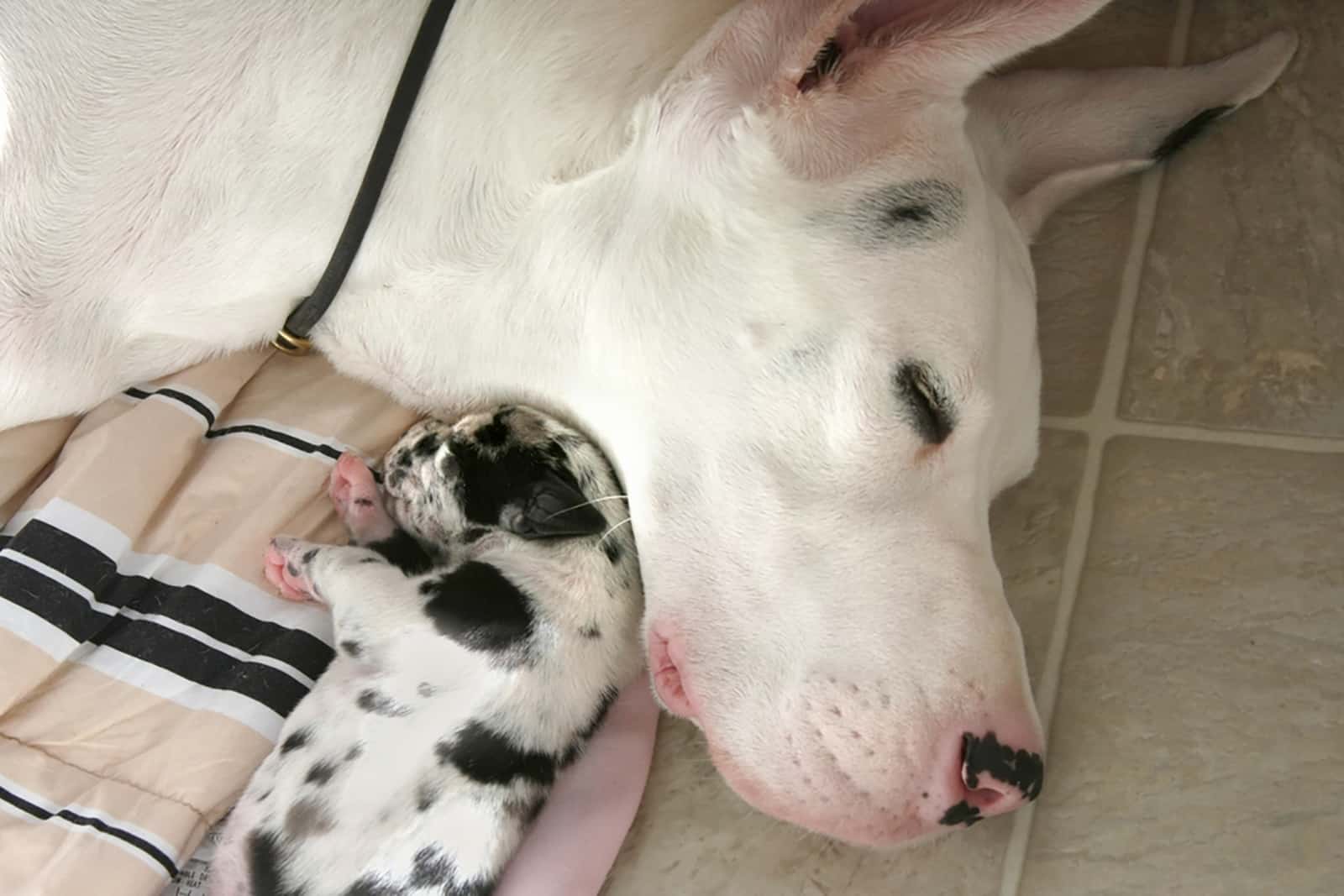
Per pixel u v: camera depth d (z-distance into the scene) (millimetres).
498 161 936
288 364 1032
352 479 993
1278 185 1055
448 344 975
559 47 929
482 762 934
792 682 872
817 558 875
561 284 931
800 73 875
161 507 985
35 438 997
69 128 937
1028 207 999
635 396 912
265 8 927
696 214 897
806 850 951
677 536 900
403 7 928
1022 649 891
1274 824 922
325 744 932
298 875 912
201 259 962
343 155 941
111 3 929
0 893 889
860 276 877
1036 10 864
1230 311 1036
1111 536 1000
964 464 888
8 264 955
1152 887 920
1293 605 966
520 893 931
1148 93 1021
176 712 937
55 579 941
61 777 915
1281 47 1060
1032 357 927
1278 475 995
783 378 881
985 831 943
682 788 975
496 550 975
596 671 966
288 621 968
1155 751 947
